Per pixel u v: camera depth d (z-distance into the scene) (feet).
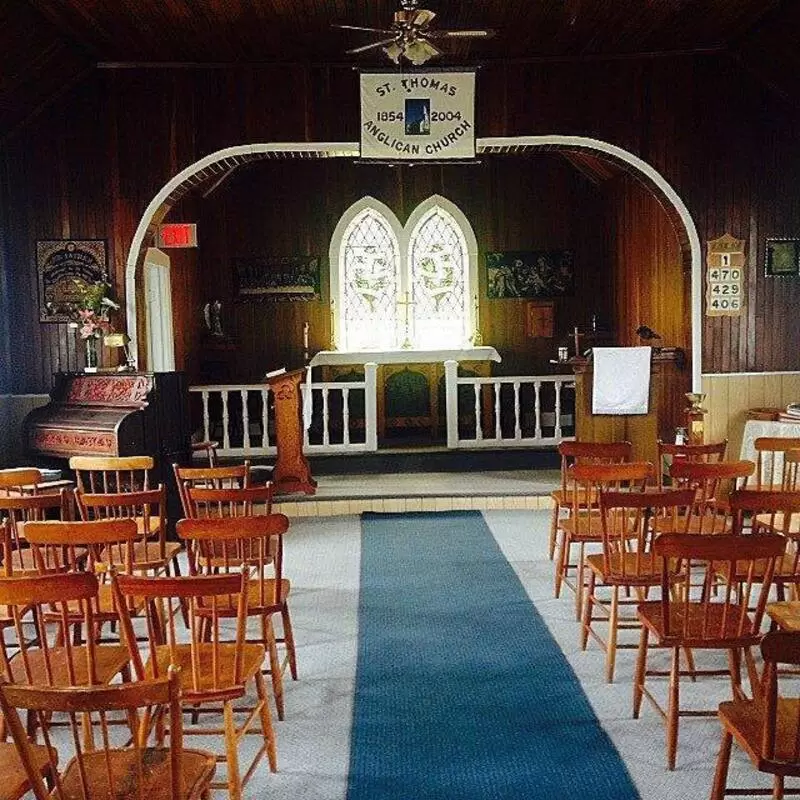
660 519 17.24
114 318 27.02
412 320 39.29
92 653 9.30
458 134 26.61
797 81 25.44
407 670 14.64
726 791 9.62
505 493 26.63
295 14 23.08
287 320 38.99
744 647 11.13
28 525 11.48
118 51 25.57
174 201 27.89
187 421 23.82
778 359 27.66
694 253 27.32
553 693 13.60
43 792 7.47
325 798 10.68
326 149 27.12
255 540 15.02
